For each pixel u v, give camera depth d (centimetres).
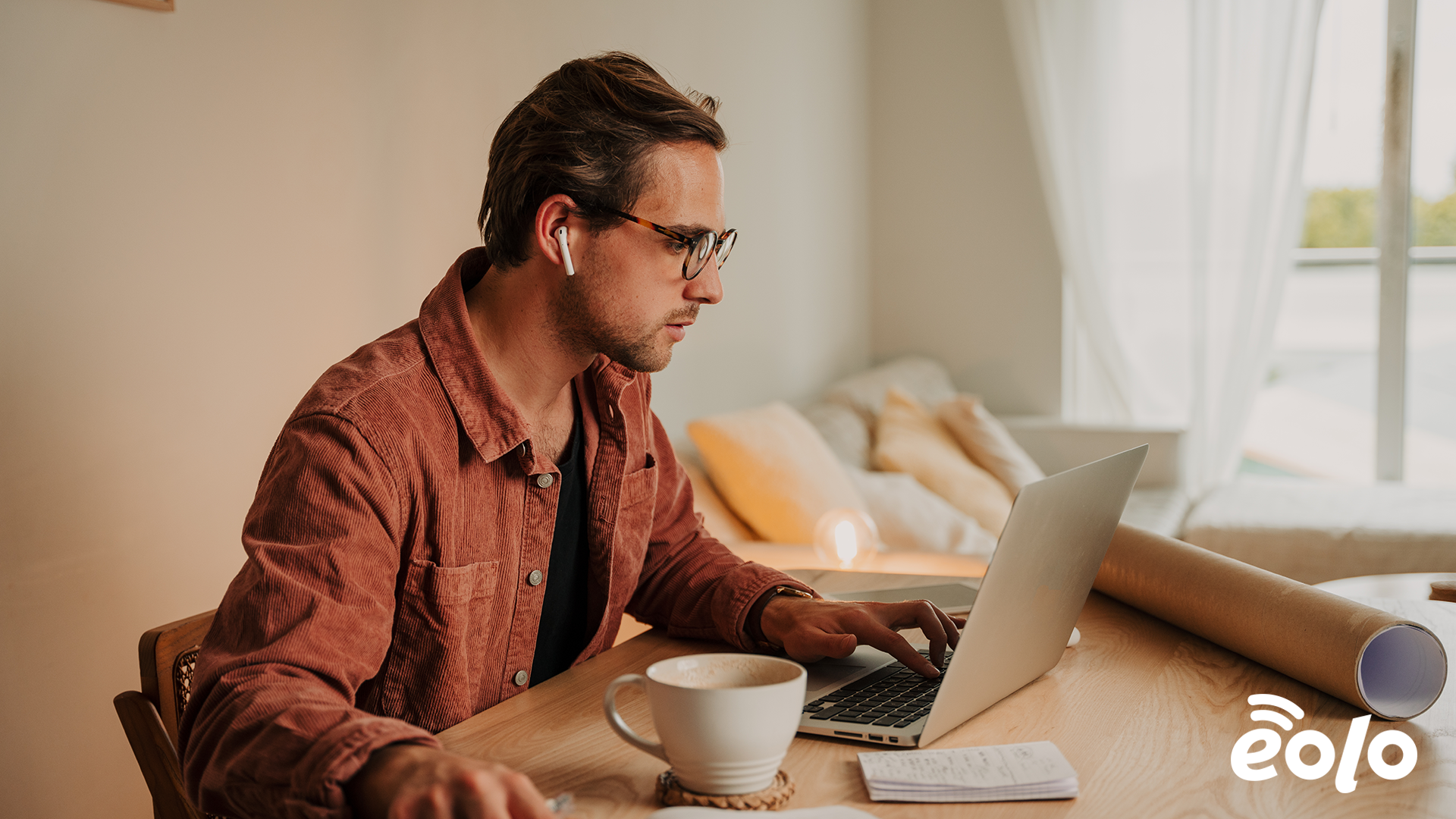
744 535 234
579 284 91
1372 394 425
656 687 66
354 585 79
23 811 130
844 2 410
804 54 368
